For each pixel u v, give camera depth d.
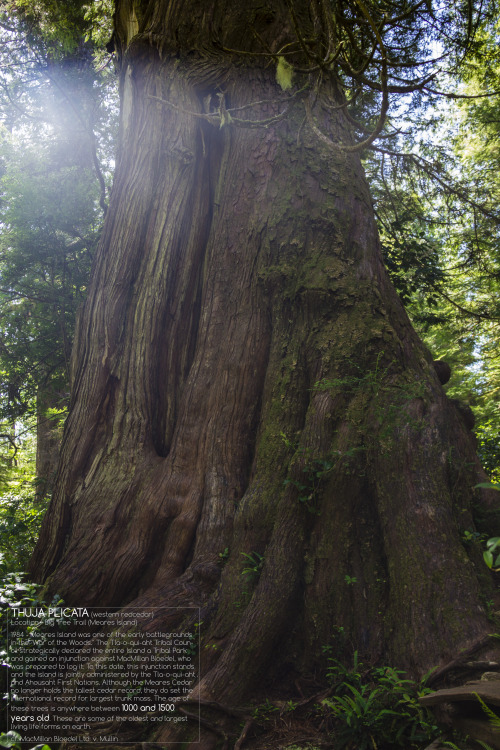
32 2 9.64
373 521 4.15
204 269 5.98
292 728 3.48
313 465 4.21
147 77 6.23
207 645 3.96
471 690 2.64
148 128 6.16
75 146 11.45
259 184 5.60
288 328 5.09
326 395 4.47
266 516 4.36
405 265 9.12
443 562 3.61
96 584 4.70
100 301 5.87
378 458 4.11
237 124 4.51
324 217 5.19
